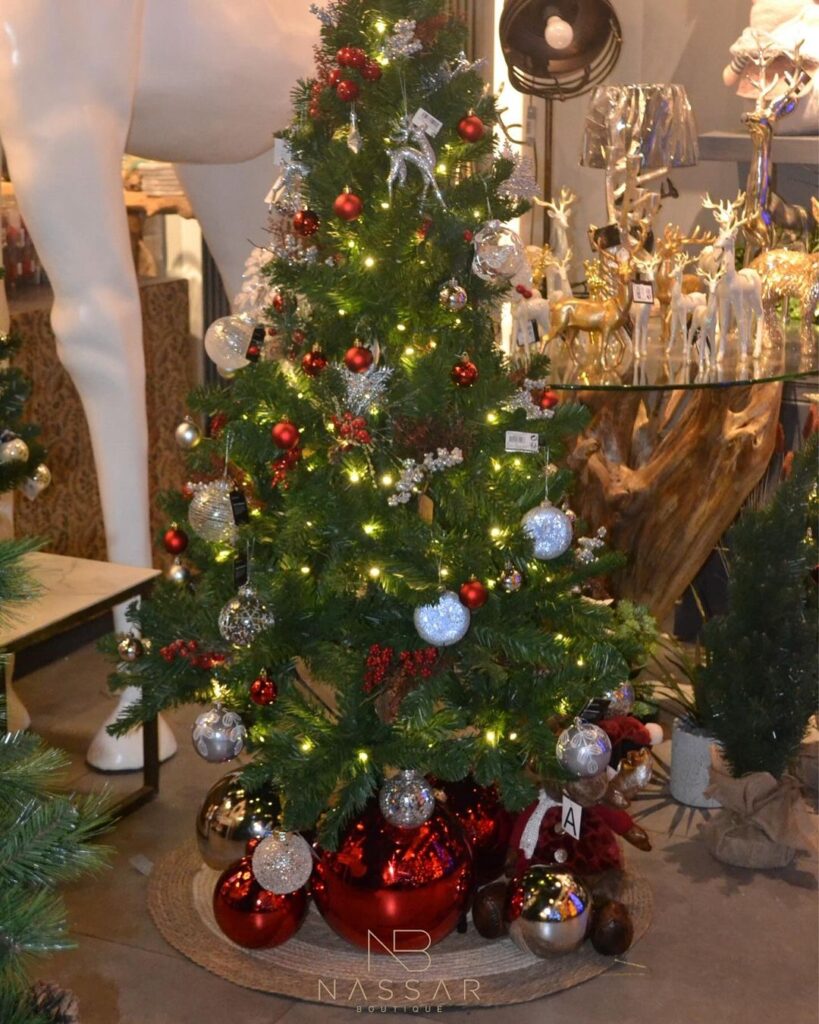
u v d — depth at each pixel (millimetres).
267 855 2340
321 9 2346
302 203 2402
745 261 3811
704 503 3559
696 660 3291
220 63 3010
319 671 2359
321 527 2273
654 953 2504
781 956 2500
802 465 2842
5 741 1498
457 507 2252
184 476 4625
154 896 2666
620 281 3301
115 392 2965
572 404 2484
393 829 2383
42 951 1337
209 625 2484
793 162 4094
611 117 3510
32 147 2783
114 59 2805
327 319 2350
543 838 2535
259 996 2365
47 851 1371
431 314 2346
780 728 2781
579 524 2648
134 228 4445
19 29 2740
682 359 3408
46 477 2824
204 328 4727
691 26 4691
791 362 3365
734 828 2832
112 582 2898
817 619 2822
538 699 2371
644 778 2543
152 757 3062
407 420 2303
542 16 3934
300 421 2309
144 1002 2340
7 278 4121
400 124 2252
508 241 2277
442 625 2162
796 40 4023
